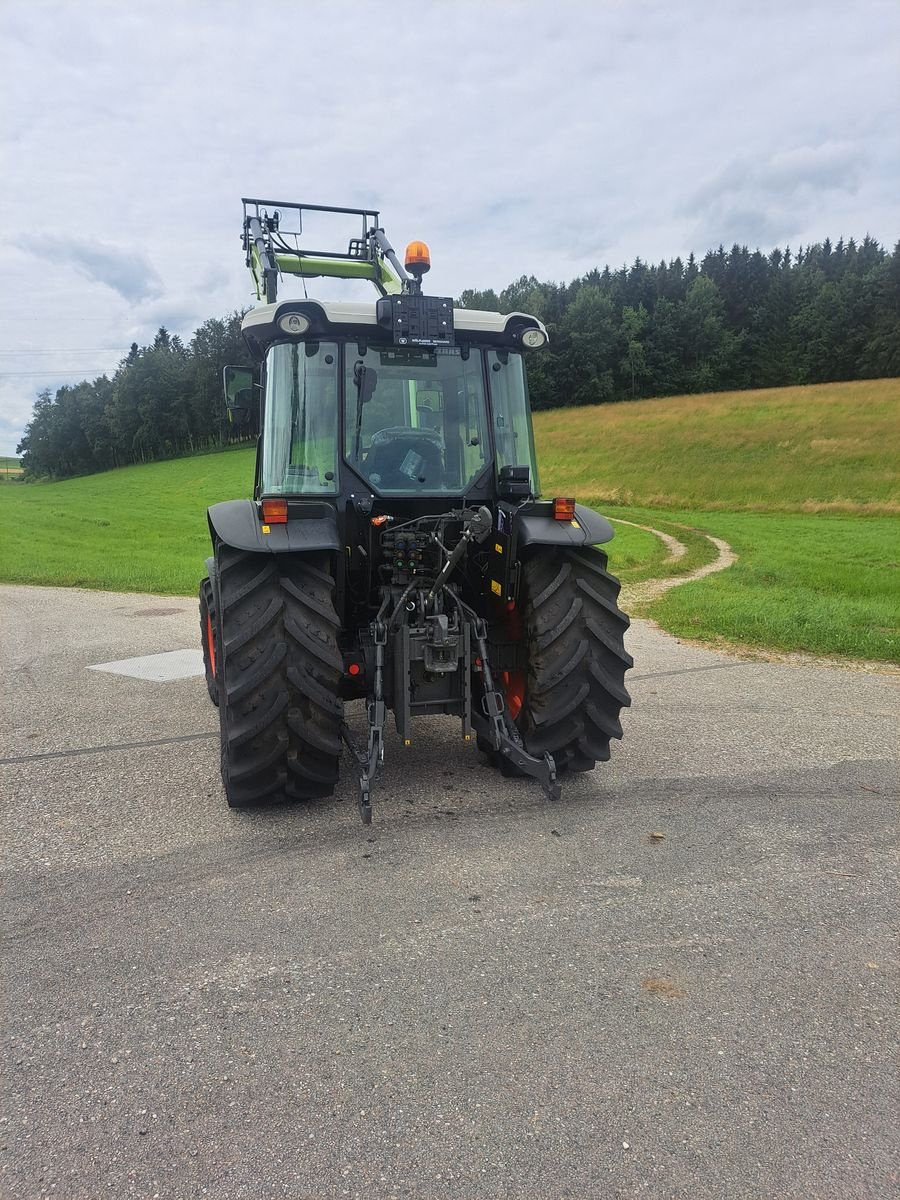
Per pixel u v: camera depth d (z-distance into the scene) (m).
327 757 3.65
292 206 7.50
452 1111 1.92
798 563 18.16
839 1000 2.35
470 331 4.02
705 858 3.28
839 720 5.34
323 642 3.52
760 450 47.88
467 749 4.71
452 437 4.07
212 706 5.74
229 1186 1.71
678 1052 2.13
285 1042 2.16
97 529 28.44
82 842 3.44
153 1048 2.14
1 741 4.93
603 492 42.56
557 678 3.80
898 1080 2.03
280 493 3.89
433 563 3.95
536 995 2.37
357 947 2.62
